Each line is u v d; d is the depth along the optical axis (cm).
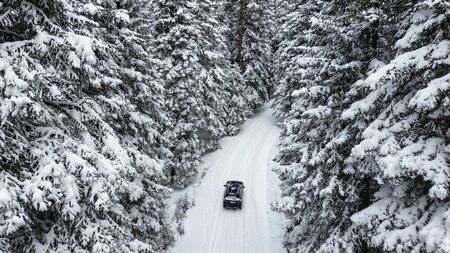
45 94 770
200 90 2527
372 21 1062
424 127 847
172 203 2352
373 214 912
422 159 771
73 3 923
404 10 1073
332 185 1136
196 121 2552
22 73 714
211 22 2703
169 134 2353
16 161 759
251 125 3803
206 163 2916
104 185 868
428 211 814
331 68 1210
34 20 814
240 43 3712
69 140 855
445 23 812
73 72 899
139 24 1645
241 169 2803
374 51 1163
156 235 1559
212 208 2259
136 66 1520
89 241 891
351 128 1120
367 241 1012
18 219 684
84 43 834
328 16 1372
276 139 3341
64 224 899
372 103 963
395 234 819
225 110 3259
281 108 3141
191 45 2444
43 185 746
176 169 2444
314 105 1419
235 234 2000
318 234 1283
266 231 2011
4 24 781
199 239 1955
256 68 3791
